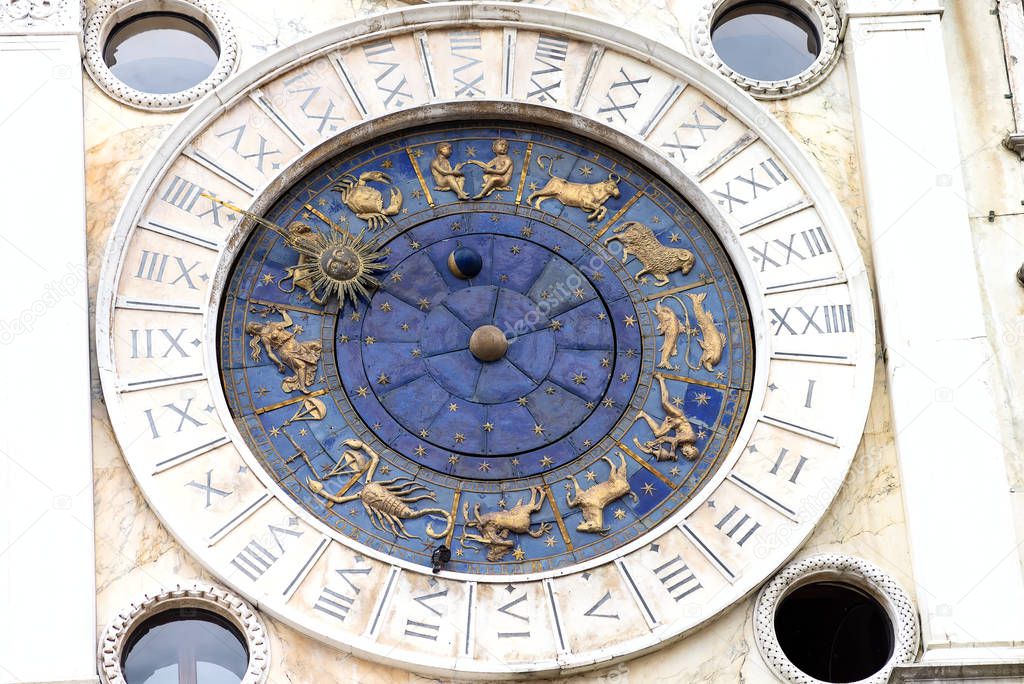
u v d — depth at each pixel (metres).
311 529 15.31
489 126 17.00
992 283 16.34
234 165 16.44
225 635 15.16
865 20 17.09
